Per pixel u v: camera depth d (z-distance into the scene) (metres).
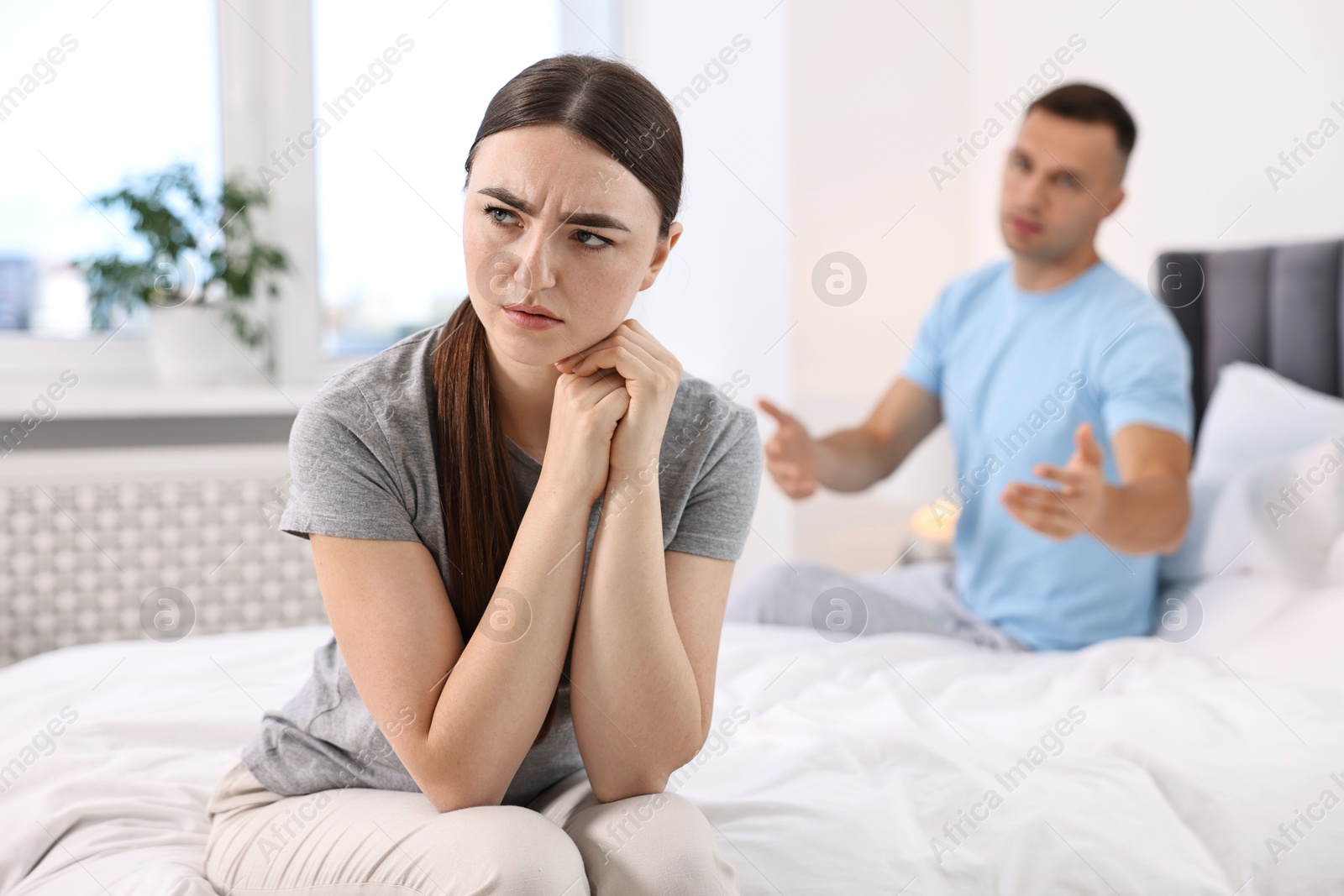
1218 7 2.32
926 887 0.98
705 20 2.90
